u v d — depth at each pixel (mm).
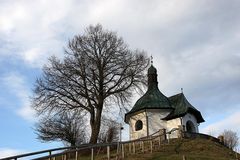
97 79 55094
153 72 63250
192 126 56750
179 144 44219
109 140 60875
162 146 42875
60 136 57062
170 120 56562
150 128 56656
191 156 36500
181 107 56969
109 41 57344
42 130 57000
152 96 59781
